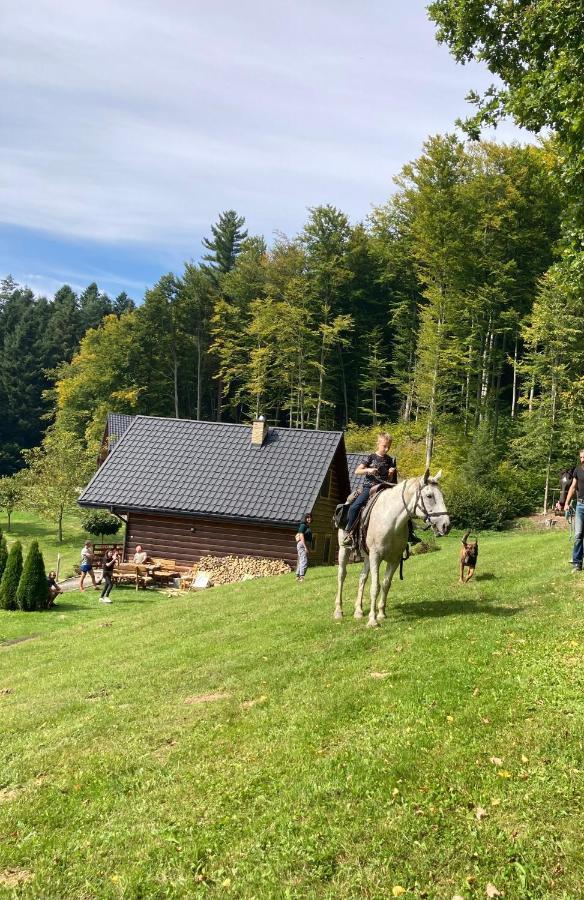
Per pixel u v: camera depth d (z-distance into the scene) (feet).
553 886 13.35
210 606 53.47
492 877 13.85
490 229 162.61
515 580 42.65
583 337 128.88
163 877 16.03
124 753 23.39
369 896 13.99
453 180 159.12
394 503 33.17
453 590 41.83
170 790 20.06
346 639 32.32
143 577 82.58
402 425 169.48
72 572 114.52
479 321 163.63
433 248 158.10
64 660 42.16
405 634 31.40
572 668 23.67
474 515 125.49
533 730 19.24
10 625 62.75
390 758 19.03
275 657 31.91
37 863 17.58
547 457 131.13
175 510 85.15
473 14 45.11
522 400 144.25
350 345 211.20
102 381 219.00
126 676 34.19
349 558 38.22
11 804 20.97
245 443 95.25
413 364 196.24
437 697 22.72
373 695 23.90
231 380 222.28
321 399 191.72
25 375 290.35
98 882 16.42
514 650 26.63
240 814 17.90
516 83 44.80
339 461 97.76
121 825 18.61
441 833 15.44
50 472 152.35
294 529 83.41
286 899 14.37
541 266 166.30
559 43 40.98
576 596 35.24
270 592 55.62
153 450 95.71
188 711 26.53
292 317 191.31
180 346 235.40
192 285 233.14
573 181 40.40
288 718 23.52
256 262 245.65
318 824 16.63
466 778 17.30
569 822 15.03
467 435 155.84
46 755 24.44
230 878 15.51
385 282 219.20
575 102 37.83
